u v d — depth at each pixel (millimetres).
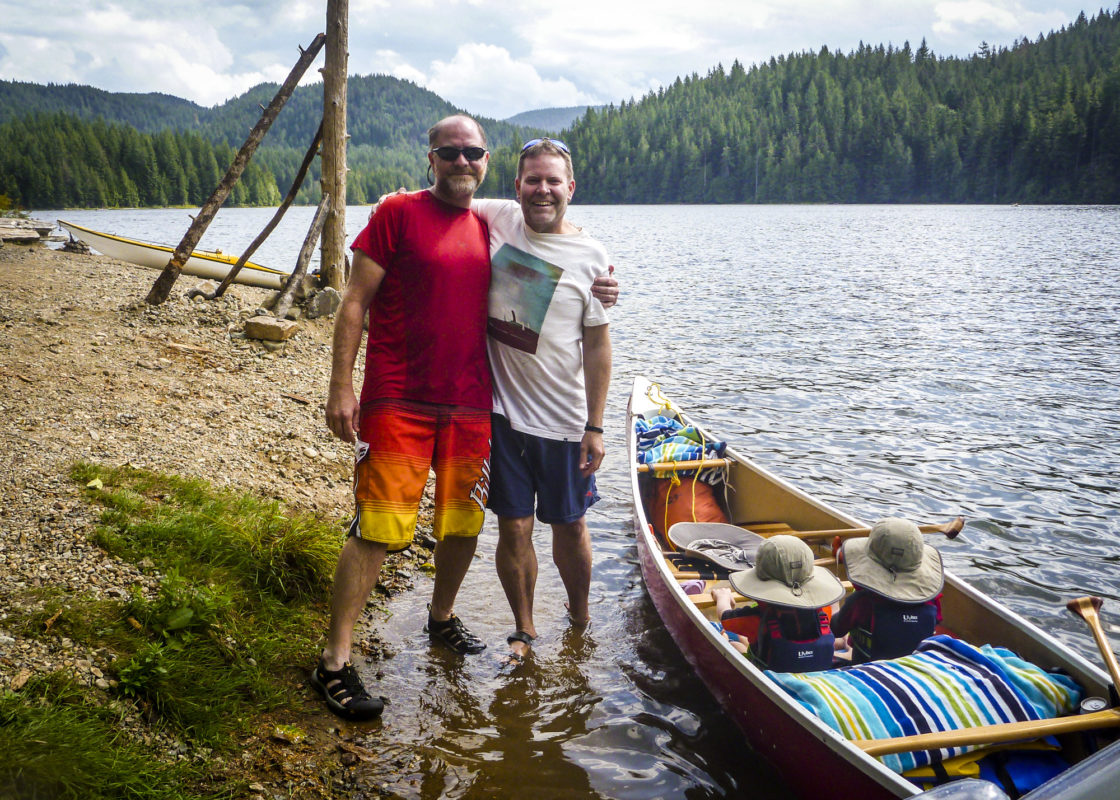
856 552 3760
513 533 4055
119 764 2709
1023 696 3053
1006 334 14703
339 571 3525
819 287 22609
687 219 87688
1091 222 62094
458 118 3426
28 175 113250
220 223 69500
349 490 5875
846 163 143250
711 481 5887
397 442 3455
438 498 3643
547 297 3736
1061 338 14250
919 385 10820
